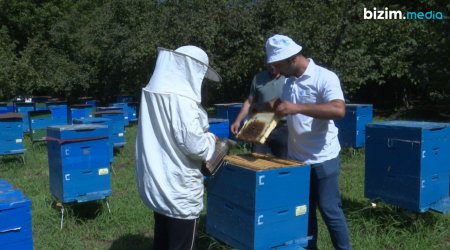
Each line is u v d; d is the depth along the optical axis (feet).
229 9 45.19
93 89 77.25
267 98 14.20
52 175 15.78
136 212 16.19
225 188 10.46
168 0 48.39
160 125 8.07
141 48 47.85
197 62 8.00
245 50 44.34
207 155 8.23
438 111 45.01
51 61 72.69
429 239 13.10
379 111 51.01
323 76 9.87
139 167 8.59
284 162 10.41
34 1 88.69
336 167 10.59
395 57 38.68
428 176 13.43
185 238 8.57
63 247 13.48
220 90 52.75
